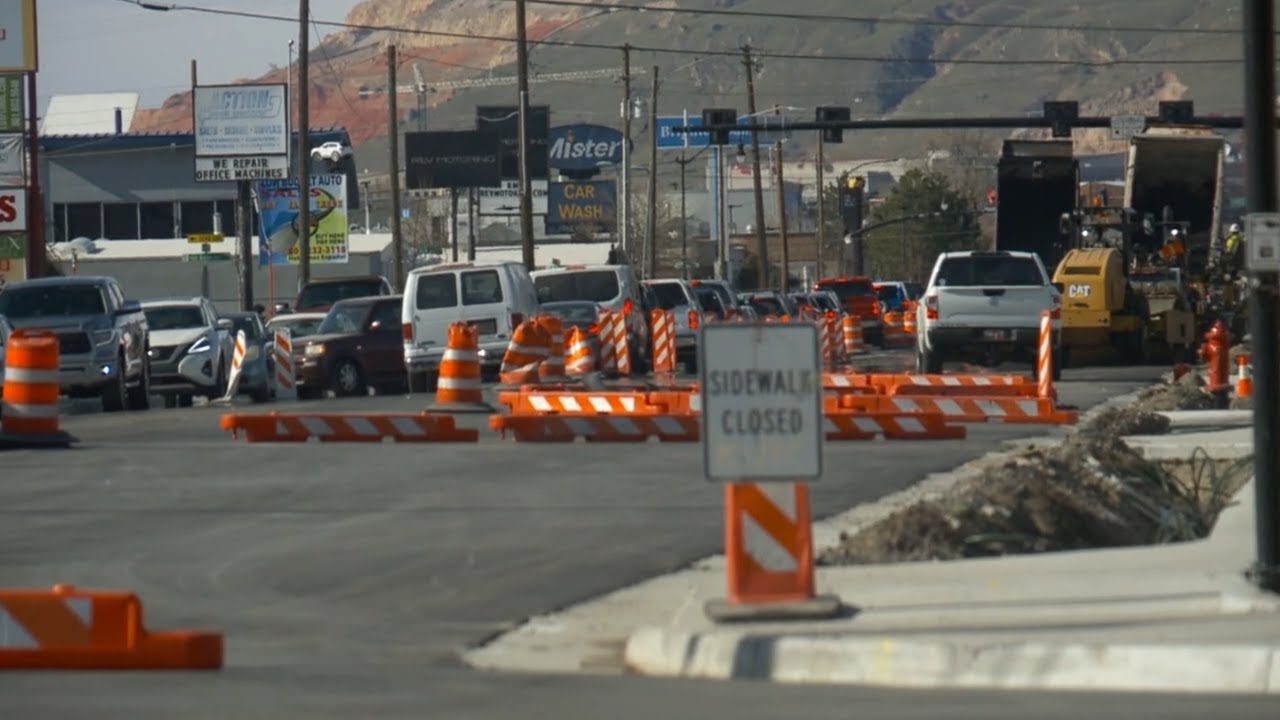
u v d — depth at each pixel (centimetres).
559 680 3331
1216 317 15388
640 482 6181
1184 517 5509
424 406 10262
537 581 4384
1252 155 3875
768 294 19675
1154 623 3569
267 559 4719
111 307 10700
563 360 10312
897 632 3522
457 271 12331
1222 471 6388
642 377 12638
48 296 10638
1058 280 13725
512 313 12306
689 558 4656
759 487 3675
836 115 18712
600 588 4284
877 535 4556
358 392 13088
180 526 5294
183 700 3059
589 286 14825
